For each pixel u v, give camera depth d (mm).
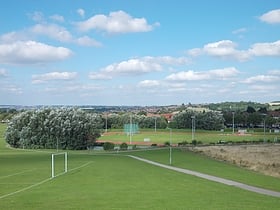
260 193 31703
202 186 36156
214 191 32625
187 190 33312
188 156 83500
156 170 53125
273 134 175500
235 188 34750
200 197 29047
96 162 68000
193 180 41250
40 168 58812
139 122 199000
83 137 133375
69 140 132625
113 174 47812
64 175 47938
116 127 198000
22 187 38125
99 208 24844
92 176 45844
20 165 64688
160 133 176500
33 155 92562
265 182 39656
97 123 137750
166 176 45375
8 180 44375
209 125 197750
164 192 32031
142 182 39594
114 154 93562
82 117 135250
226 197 29031
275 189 34344
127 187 35719
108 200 27969
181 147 110250
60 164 65312
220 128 199875
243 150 102125
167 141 139625
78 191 33344
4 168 59188
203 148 106125
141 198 28734
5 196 31219
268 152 98188
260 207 24766
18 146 138250
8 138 138875
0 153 103625
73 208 25016
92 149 127500
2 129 184625
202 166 61312
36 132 134875
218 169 55656
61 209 24750
